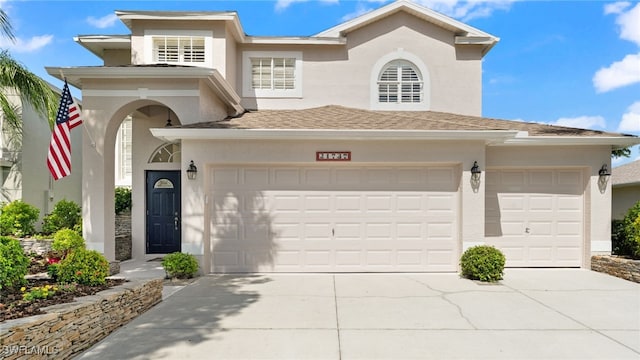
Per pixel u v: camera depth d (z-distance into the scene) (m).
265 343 5.26
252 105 13.28
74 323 4.86
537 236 10.41
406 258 9.88
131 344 5.23
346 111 12.04
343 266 9.84
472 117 12.44
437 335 5.55
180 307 6.92
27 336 4.12
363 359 4.77
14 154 12.87
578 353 4.95
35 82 11.34
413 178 9.91
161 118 12.73
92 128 9.91
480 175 9.59
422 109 13.32
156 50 12.16
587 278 9.16
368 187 9.90
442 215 9.91
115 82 9.98
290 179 9.85
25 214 11.87
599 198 10.15
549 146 10.16
